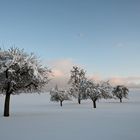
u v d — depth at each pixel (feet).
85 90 183.11
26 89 101.40
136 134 43.19
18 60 92.53
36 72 92.63
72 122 64.44
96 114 93.25
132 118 74.43
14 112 113.09
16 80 92.53
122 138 39.29
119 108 146.61
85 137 40.47
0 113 111.75
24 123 63.00
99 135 42.37
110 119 71.77
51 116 85.35
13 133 45.70
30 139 39.09
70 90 262.26
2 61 90.27
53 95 224.53
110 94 203.72
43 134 44.09
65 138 39.68
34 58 98.78
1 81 90.89
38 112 112.27
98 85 192.95
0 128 53.16
